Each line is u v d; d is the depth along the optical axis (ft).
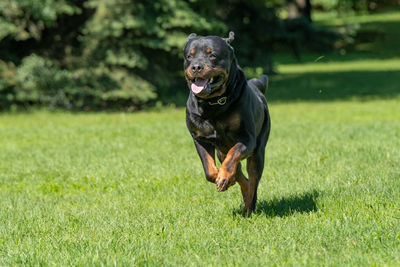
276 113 75.46
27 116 74.79
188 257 18.35
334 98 94.12
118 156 41.52
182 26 78.13
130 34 80.02
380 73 128.47
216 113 21.54
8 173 37.27
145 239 20.66
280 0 148.46
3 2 73.87
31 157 43.11
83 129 57.82
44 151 45.60
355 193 26.58
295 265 17.02
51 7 74.08
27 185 33.78
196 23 78.79
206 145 22.85
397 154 36.78
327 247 19.08
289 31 111.86
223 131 21.94
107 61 79.30
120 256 18.63
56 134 55.26
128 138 50.26
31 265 18.43
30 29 78.64
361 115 71.10
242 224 22.47
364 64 147.84
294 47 113.60
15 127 63.16
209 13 84.48
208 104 21.45
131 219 24.16
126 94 79.15
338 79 119.75
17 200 29.53
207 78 20.74
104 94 78.79
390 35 185.98
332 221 21.61
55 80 78.38
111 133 54.03
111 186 32.22
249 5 102.42
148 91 80.43
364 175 30.63
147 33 77.05
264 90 27.37
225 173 21.22
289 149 40.98
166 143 46.50
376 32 190.29
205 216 24.09
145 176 33.86
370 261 17.07
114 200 28.86
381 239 19.36
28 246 20.31
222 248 19.45
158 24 78.33
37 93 78.33
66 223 24.07
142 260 17.99
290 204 25.63
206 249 19.11
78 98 81.05
